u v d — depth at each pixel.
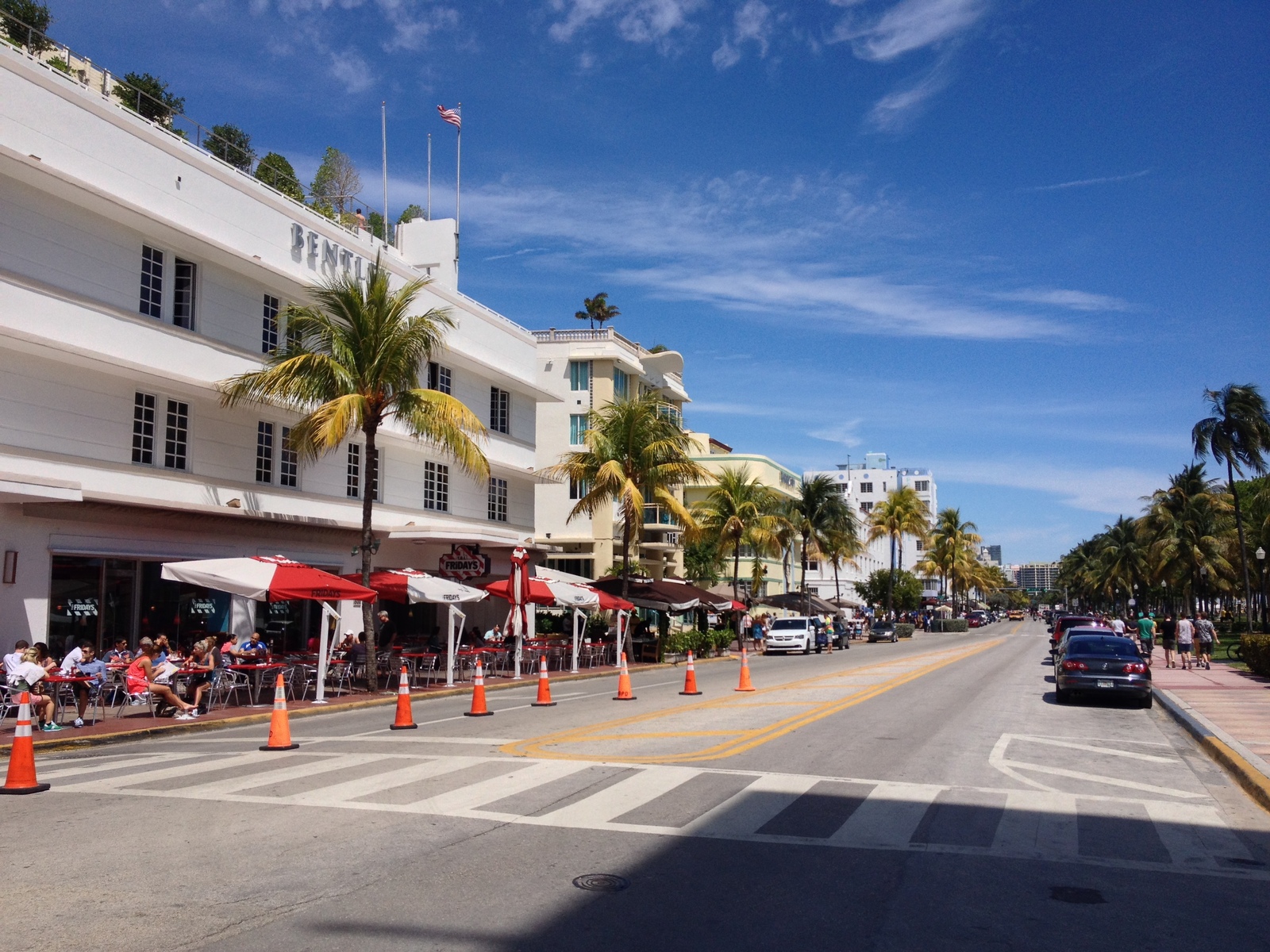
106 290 21.38
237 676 20.55
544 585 29.17
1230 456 48.91
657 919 6.11
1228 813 9.67
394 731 15.90
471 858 7.47
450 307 34.94
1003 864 7.56
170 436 23.16
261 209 26.12
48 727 15.73
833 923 6.12
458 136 40.84
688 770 11.41
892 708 19.05
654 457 37.03
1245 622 68.50
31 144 19.45
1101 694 20.28
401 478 32.25
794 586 92.19
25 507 19.09
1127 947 5.79
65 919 6.00
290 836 8.13
